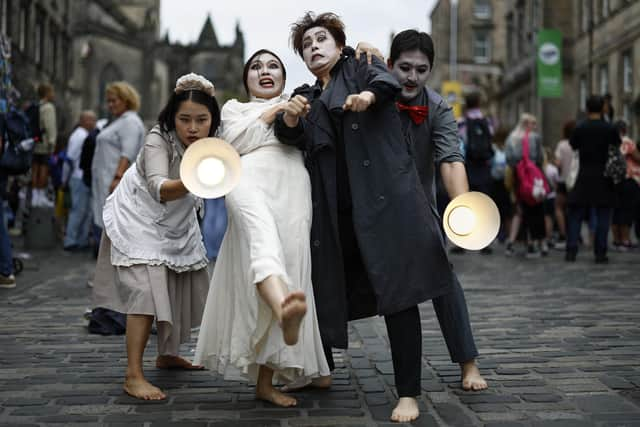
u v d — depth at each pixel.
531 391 4.02
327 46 3.91
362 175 3.68
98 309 5.66
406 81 3.99
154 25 61.94
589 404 3.76
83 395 4.00
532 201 11.43
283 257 3.51
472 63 60.34
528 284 8.28
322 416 3.64
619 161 10.34
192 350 5.20
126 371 4.35
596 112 10.41
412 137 3.99
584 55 32.78
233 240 3.75
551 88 26.81
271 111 3.81
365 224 3.64
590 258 11.32
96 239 7.58
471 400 3.87
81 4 54.66
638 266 10.02
